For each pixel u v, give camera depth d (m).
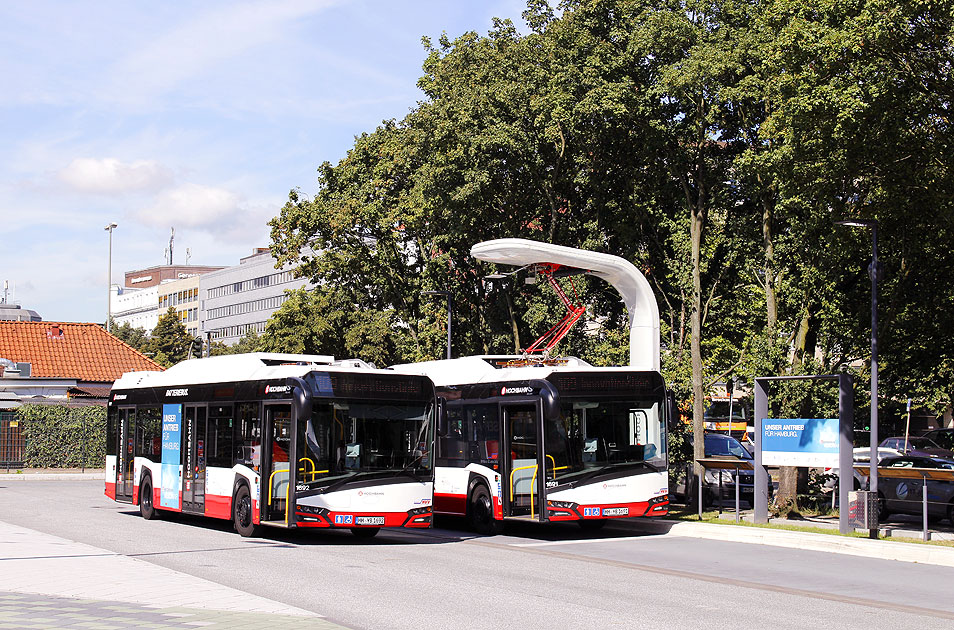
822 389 26.05
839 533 20.83
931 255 25.48
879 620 11.25
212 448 21.83
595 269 24.31
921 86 21.05
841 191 23.22
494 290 37.50
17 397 49.97
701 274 30.02
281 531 21.81
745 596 12.96
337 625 9.62
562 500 20.19
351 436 18.91
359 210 40.06
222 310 154.00
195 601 11.24
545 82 31.89
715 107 27.02
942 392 28.69
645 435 21.17
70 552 16.27
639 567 16.00
